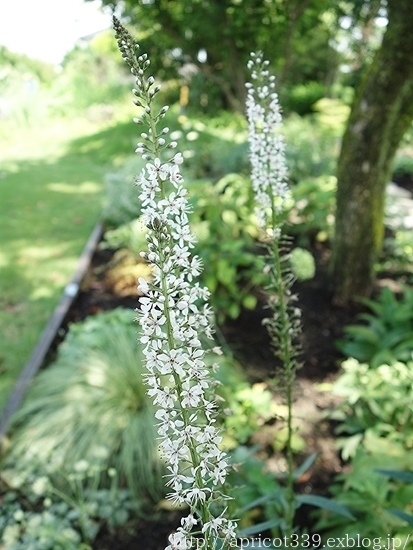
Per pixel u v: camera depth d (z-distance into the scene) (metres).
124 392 3.45
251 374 4.05
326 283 5.14
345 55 16.08
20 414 3.44
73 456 3.10
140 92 1.18
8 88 15.82
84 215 7.74
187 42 8.45
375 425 3.21
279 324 2.07
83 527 2.69
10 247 6.54
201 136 9.47
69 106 17.69
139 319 1.16
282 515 2.72
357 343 4.02
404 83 4.02
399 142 4.44
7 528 2.75
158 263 1.15
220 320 4.64
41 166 10.92
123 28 1.17
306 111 15.98
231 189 5.94
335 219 4.80
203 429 1.23
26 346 4.38
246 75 8.67
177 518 2.89
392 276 5.48
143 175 1.17
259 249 5.59
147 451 3.11
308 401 3.76
